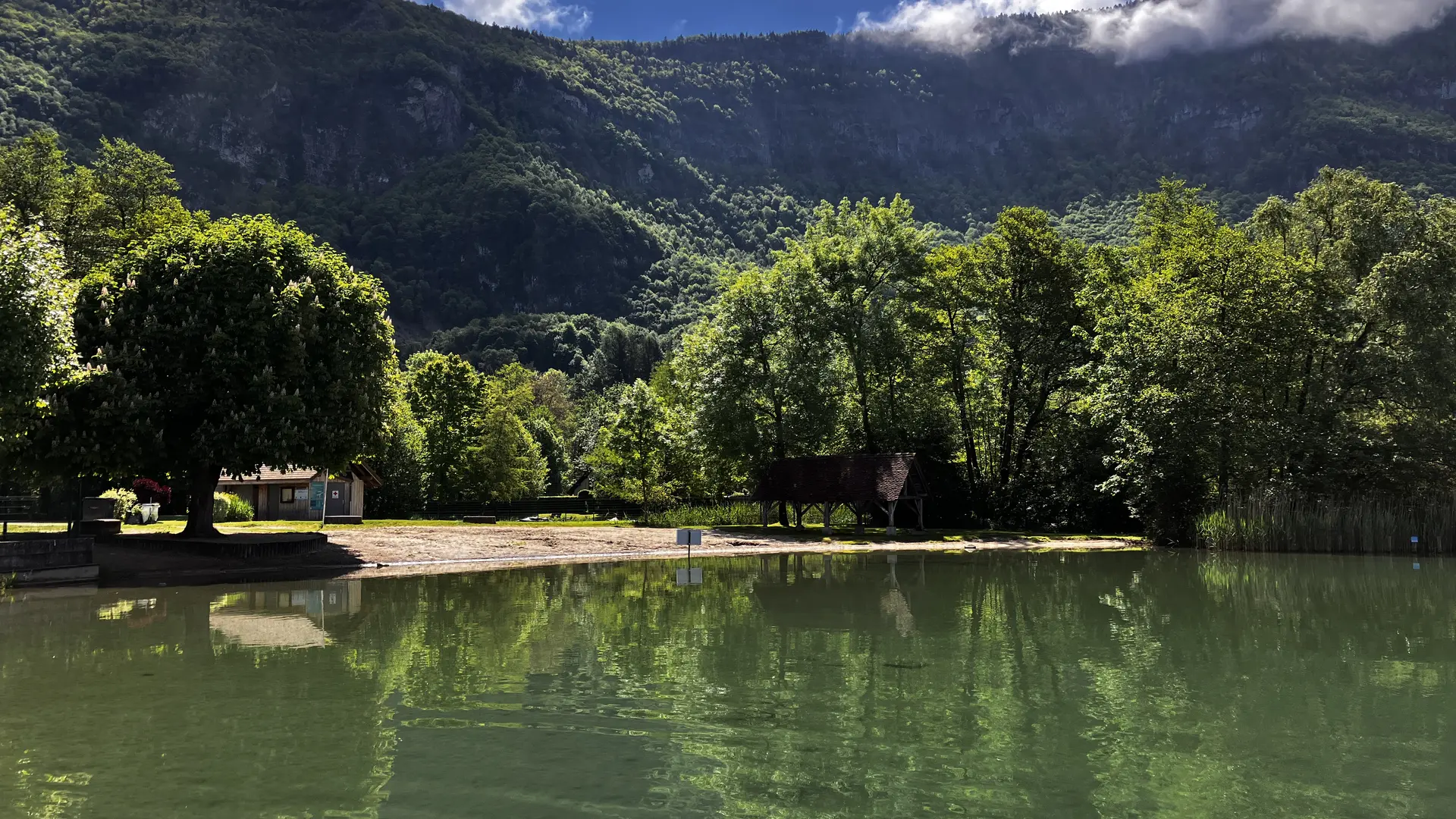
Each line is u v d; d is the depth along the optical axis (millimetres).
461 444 69938
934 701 9734
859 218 53031
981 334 52250
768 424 48688
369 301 27984
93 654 12273
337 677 10805
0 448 21641
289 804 6477
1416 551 32281
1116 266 51094
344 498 50938
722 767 7379
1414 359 34438
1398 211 39594
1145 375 38125
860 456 45062
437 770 7277
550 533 37281
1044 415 52156
